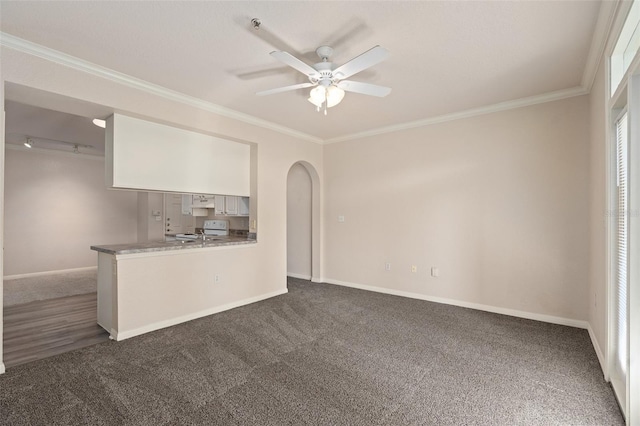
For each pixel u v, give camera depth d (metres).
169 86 3.27
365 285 5.06
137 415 1.91
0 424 1.83
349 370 2.47
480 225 3.98
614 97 2.15
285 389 2.20
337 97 2.57
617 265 2.27
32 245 6.24
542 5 1.99
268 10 2.05
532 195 3.62
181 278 3.57
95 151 6.52
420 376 2.38
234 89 3.35
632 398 1.78
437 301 4.33
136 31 2.29
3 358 2.66
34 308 4.15
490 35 2.33
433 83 3.19
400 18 2.13
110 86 2.96
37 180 6.30
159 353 2.76
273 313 3.87
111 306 3.18
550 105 3.50
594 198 2.94
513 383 2.28
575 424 1.84
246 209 4.70
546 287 3.55
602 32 2.23
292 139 4.97
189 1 1.96
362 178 5.07
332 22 2.18
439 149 4.29
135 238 7.72
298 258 6.08
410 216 4.57
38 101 2.82
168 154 3.62
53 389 2.19
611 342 2.28
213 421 1.86
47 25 2.22
